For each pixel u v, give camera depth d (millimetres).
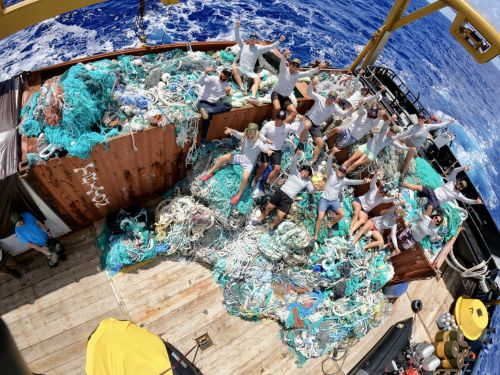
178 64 8641
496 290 10586
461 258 11055
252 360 8039
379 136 9367
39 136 6750
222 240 9000
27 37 17000
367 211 9461
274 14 23109
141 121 7426
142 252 8453
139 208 8898
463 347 9344
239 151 8609
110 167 7574
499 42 8312
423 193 10367
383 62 26031
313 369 8266
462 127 25438
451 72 28953
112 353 6191
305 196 9383
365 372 7953
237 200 8523
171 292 8422
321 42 22672
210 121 8188
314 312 8602
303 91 9977
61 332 7555
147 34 18297
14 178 6410
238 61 9469
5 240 7465
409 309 9945
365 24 26219
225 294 8539
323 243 9180
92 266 8352
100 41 17438
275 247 8695
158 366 6273
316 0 26297
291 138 9516
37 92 7164
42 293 7887
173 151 8367
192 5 20906
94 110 6914
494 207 22938
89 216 8562
